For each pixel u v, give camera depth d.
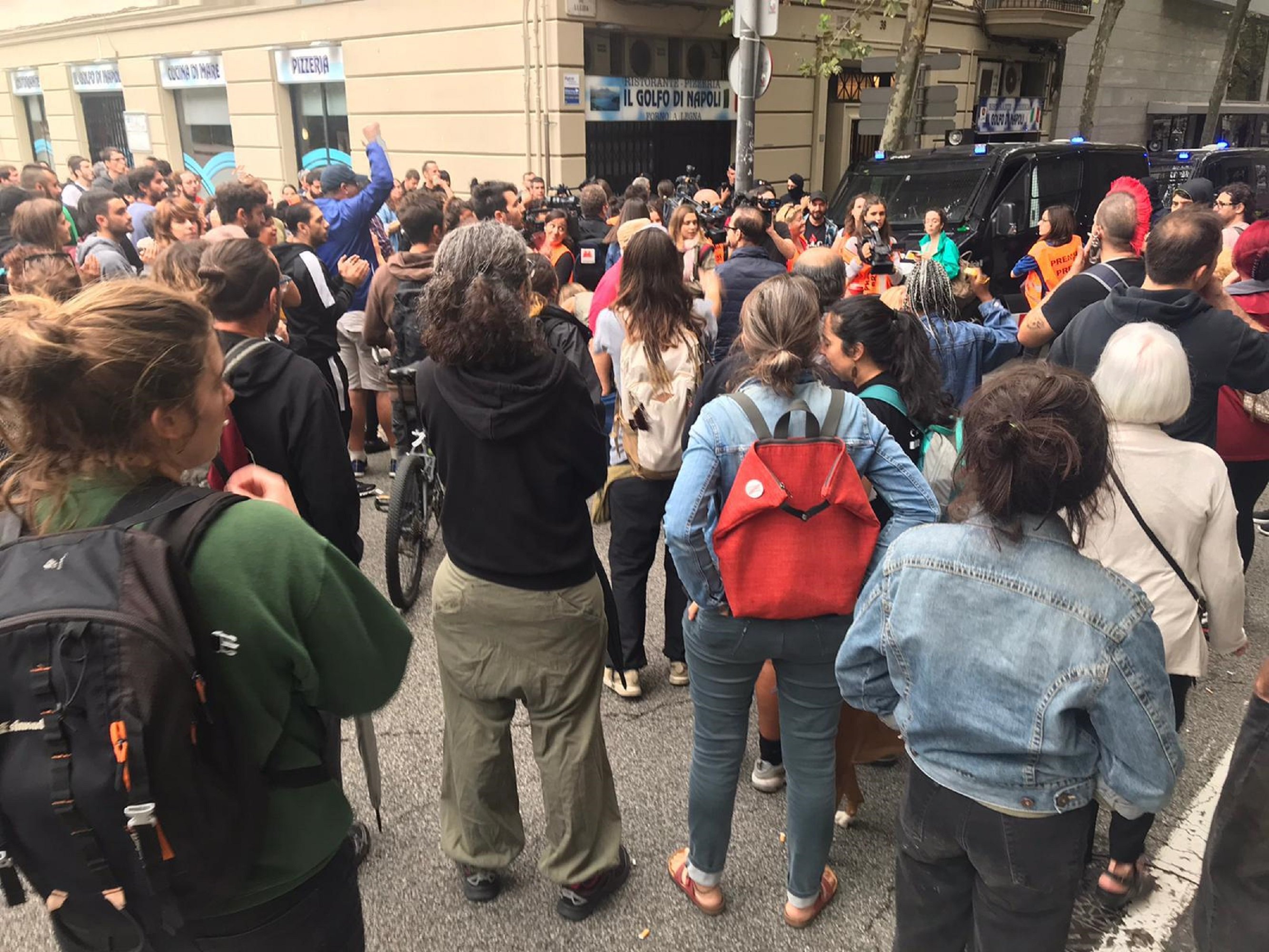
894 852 2.58
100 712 0.98
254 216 4.52
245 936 1.27
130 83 15.42
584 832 2.25
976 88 16.73
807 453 1.89
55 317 1.11
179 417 1.17
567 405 2.00
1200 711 3.26
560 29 10.04
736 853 2.57
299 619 1.22
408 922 2.34
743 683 2.12
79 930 1.18
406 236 4.54
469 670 2.15
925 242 7.05
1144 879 2.46
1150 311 2.71
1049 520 1.44
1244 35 26.75
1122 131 22.22
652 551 3.21
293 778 1.29
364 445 5.51
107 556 1.05
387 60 11.74
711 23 11.80
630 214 5.75
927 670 1.50
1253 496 3.26
